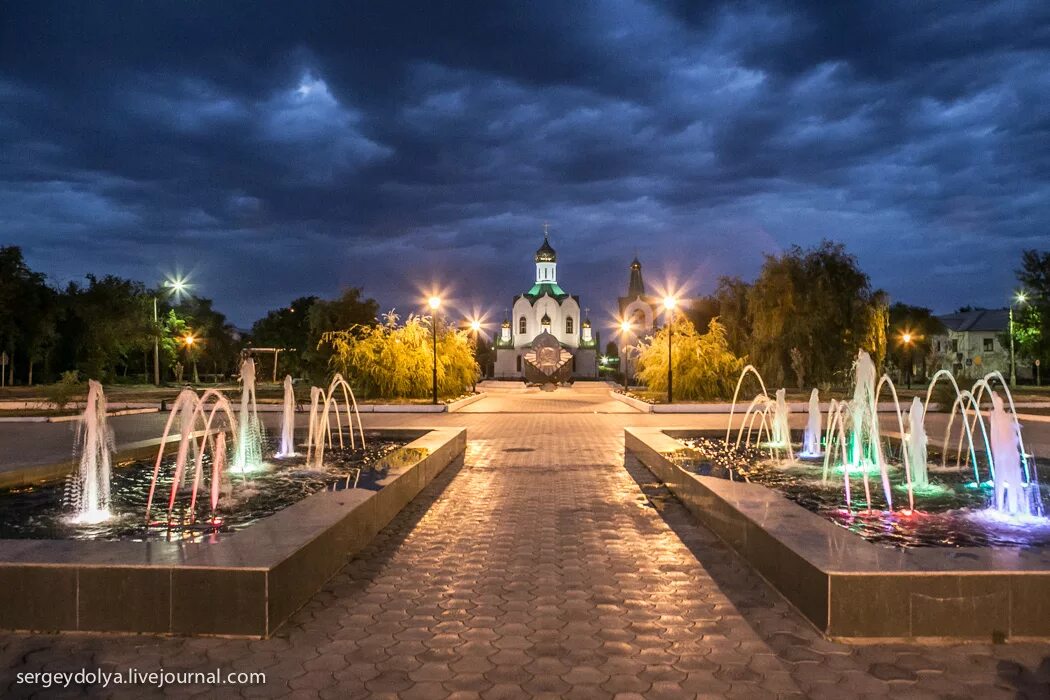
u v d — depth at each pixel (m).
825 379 35.19
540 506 9.66
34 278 50.84
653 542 7.70
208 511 8.52
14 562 4.96
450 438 14.04
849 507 8.73
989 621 4.78
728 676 4.36
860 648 4.70
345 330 39.75
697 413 28.72
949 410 28.16
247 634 4.91
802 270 35.34
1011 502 8.53
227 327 87.50
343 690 4.18
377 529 7.98
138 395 38.72
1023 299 53.78
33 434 19.45
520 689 4.20
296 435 16.69
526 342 100.69
